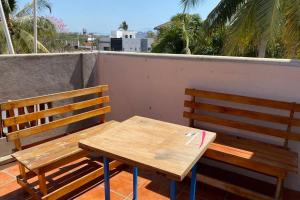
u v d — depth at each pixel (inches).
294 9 286.8
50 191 111.1
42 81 143.5
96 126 131.6
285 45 353.1
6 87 128.6
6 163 132.4
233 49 343.9
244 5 327.3
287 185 120.6
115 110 174.1
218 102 132.3
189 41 588.7
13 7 600.4
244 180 124.6
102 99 139.7
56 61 149.0
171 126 93.7
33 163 94.7
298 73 110.7
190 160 69.4
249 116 120.3
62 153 102.1
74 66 159.6
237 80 125.2
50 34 746.2
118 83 168.6
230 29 338.3
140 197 111.5
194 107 132.9
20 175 111.6
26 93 137.2
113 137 83.7
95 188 116.6
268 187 119.7
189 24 601.9
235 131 129.6
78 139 115.7
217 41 528.4
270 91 118.0
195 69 136.0
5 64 127.0
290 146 117.9
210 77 132.3
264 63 117.0
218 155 107.7
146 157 70.6
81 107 129.4
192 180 84.0
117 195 112.2
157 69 149.7
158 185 120.4
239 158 103.3
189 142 80.5
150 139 82.3
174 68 143.2
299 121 109.9
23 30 598.2
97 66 175.6
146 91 157.0
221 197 113.7
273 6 270.5
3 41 556.1
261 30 283.7
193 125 137.5
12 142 134.8
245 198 112.7
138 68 157.2
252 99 118.8
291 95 113.7
